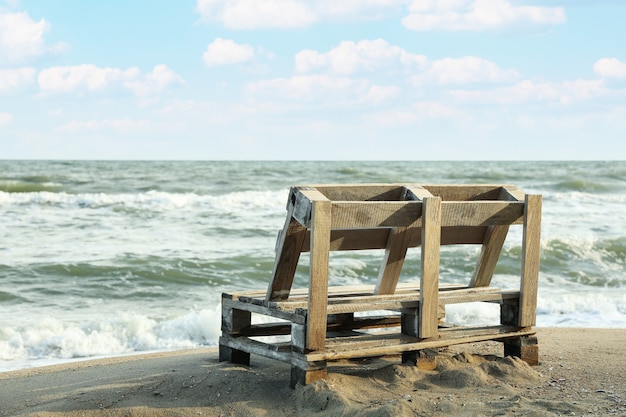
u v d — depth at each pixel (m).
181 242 17.58
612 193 38.03
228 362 6.34
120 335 9.34
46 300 11.59
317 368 5.41
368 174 47.38
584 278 14.91
